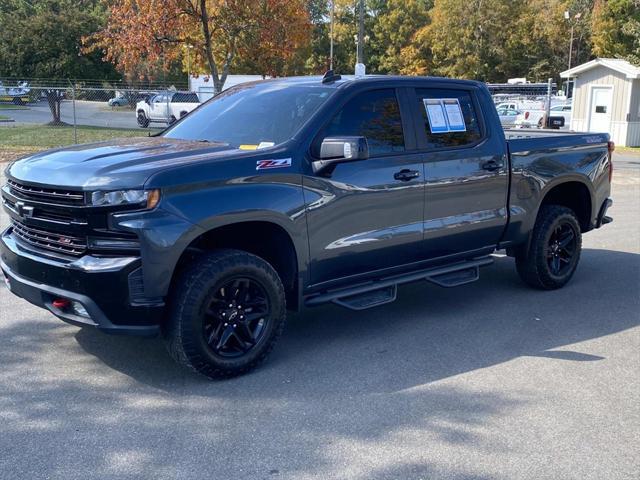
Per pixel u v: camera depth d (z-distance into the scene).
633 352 5.29
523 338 5.57
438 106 5.81
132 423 3.96
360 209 5.14
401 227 5.45
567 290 7.04
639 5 29.31
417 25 65.12
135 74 45.62
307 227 4.84
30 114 36.34
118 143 5.18
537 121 29.44
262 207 4.55
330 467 3.52
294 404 4.25
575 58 64.56
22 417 4.01
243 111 5.50
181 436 3.82
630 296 6.84
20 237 4.73
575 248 7.04
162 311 4.25
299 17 22.22
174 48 22.42
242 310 4.61
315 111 5.05
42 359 4.91
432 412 4.18
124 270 4.11
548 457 3.67
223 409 4.17
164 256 4.15
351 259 5.18
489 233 6.18
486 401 4.35
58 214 4.32
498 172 6.13
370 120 5.30
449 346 5.35
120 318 4.21
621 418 4.15
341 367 4.88
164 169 4.22
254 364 4.69
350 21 69.00
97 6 47.69
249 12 21.38
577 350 5.31
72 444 3.71
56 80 40.31
